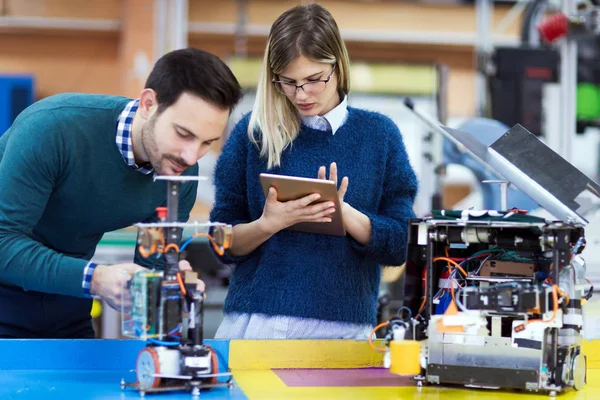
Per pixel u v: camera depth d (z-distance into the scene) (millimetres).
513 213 1517
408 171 1968
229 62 8031
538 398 1421
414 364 1416
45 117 1677
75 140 1681
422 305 1558
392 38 8281
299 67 1764
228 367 1663
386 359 1451
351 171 1899
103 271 1476
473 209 1695
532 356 1432
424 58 8438
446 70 4027
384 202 1978
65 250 1872
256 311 1873
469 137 1747
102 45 8086
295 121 1901
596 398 1424
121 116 1706
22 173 1625
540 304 1399
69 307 1970
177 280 1396
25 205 1629
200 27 8031
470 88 8445
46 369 1623
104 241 3977
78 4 7953
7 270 1557
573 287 1489
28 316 1919
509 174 1687
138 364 1431
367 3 8266
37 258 1536
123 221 1826
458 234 1524
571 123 4188
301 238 1884
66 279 1502
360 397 1403
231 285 1965
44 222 1791
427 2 8305
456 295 1523
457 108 8430
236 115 5840
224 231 1410
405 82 8375
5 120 7043
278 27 1803
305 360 1688
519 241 1492
